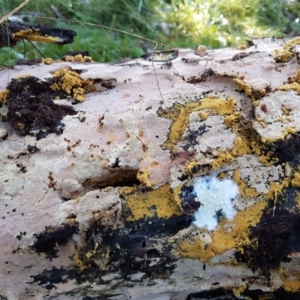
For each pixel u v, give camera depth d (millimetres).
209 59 533
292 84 488
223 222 449
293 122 459
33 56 964
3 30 562
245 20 1136
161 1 1151
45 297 458
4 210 447
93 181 468
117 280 459
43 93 513
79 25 1061
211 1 1141
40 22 1034
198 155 459
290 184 450
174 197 448
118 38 1067
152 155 470
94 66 546
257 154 457
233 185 453
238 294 478
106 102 509
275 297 486
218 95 497
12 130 487
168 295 479
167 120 485
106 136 477
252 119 474
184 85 509
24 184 456
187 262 453
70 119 491
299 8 1184
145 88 517
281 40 564
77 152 468
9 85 507
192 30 1109
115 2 1121
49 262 447
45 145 473
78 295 469
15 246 440
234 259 452
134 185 461
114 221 443
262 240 447
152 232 448
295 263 458
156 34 1076
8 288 449
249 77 500
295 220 445
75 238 442
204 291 485
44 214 446
